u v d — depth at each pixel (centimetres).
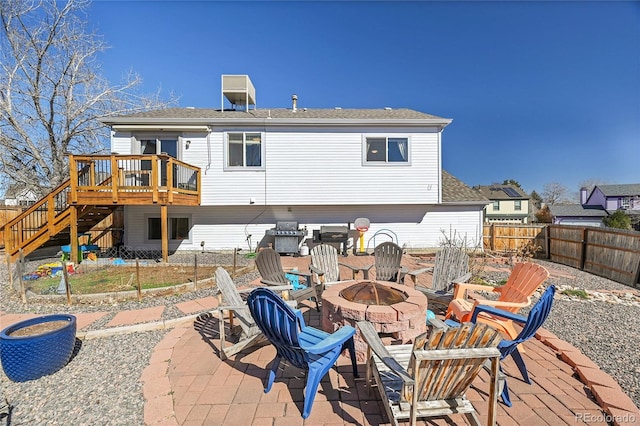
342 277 734
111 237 1177
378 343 225
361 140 1091
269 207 1154
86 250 949
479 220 1195
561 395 254
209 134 1064
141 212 1120
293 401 249
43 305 508
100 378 293
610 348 354
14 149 1405
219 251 1144
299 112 1270
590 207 3822
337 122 1066
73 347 330
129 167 991
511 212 3494
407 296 356
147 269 797
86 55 1460
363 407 240
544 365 303
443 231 1190
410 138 1096
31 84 1406
